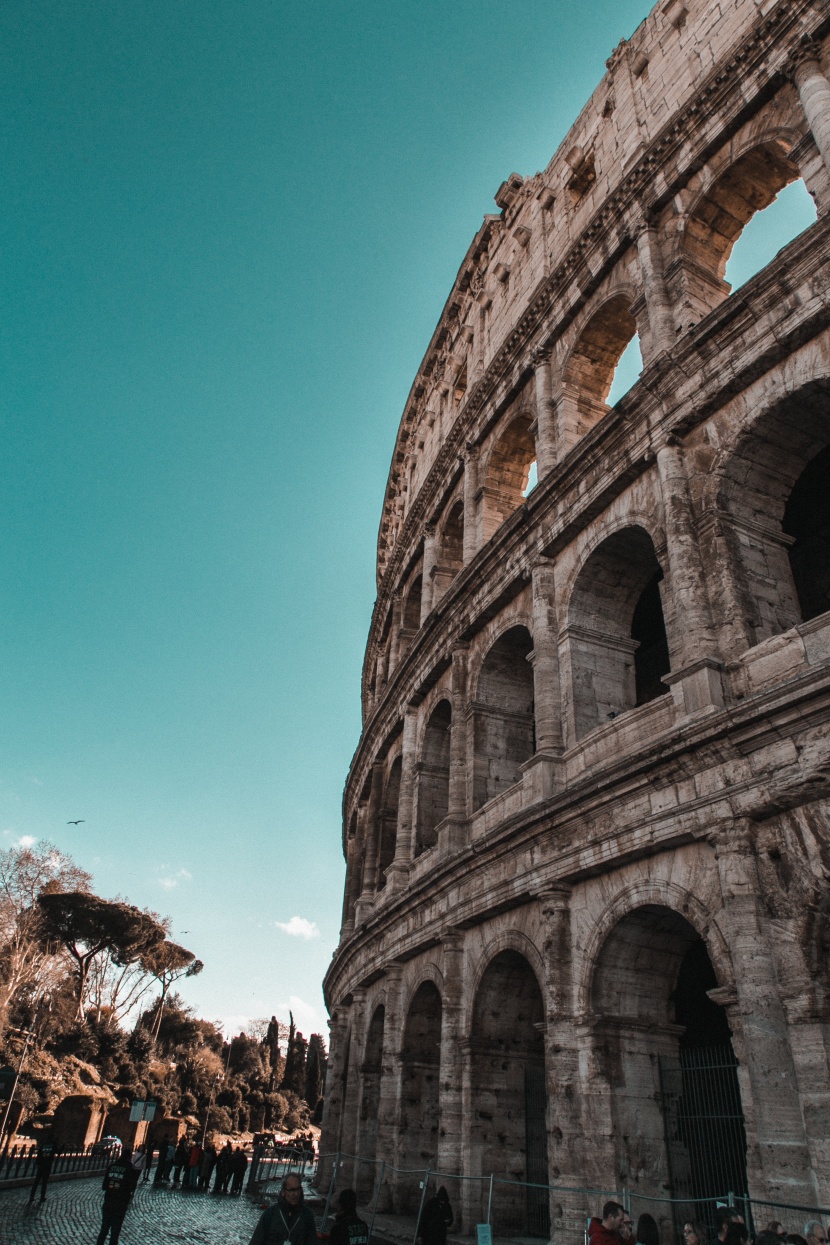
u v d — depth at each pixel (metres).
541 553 28.67
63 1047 93.56
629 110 34.41
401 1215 29.22
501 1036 26.70
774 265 20.97
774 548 22.02
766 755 17.47
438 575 43.25
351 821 57.31
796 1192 14.43
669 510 22.59
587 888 22.17
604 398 33.75
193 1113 99.38
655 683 32.34
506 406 37.94
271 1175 59.66
